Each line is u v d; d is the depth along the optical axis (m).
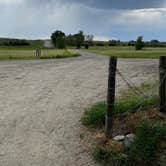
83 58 34.97
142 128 5.54
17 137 6.70
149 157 5.06
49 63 24.22
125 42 156.38
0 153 5.92
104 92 10.80
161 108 6.34
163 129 5.52
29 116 8.16
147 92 9.30
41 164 5.46
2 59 30.05
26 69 18.64
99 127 6.70
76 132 6.77
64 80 13.90
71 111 8.44
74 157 5.66
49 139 6.53
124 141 5.54
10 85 12.68
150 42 123.62
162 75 6.27
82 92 10.95
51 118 7.91
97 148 5.57
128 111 6.83
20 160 5.62
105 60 29.62
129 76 14.39
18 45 123.38
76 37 137.00
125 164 5.11
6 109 8.91
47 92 11.17
